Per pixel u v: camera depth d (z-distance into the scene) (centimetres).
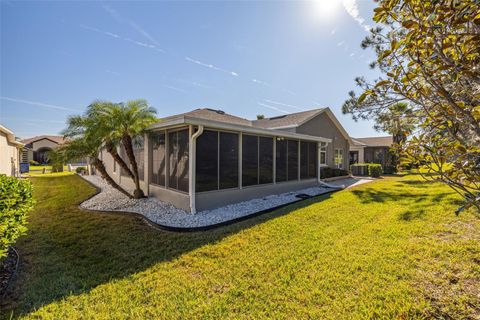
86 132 739
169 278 330
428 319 236
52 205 806
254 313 256
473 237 419
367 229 493
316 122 1611
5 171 1467
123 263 378
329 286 297
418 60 167
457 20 146
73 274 345
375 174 1731
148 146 902
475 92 172
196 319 250
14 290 305
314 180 1196
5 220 328
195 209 669
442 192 845
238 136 805
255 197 862
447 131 191
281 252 399
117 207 774
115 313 261
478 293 269
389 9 180
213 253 406
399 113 232
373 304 262
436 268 325
